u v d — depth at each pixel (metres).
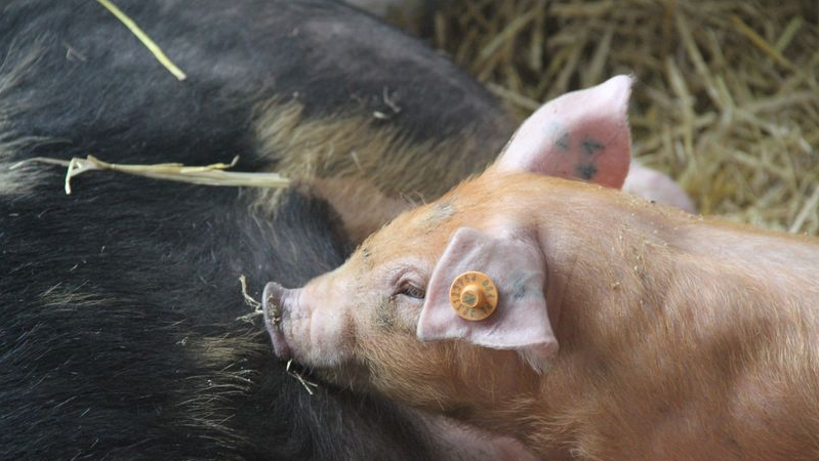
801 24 17.02
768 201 15.46
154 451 8.43
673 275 8.50
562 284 8.47
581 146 9.21
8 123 10.02
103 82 10.43
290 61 10.96
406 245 8.64
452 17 17.38
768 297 8.44
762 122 16.20
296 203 10.20
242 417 8.73
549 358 8.59
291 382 9.02
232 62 10.80
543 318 7.57
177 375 8.77
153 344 8.85
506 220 8.44
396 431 9.33
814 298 8.41
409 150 11.07
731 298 8.44
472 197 8.80
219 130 10.47
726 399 8.47
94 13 10.77
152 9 10.92
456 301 7.66
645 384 8.52
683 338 8.44
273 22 11.14
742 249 8.67
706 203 15.46
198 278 9.37
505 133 11.59
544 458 9.28
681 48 16.88
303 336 8.95
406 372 8.84
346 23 11.48
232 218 9.88
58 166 9.80
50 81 10.38
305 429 8.91
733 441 8.53
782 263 8.58
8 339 8.62
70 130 10.10
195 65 10.69
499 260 7.74
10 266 8.97
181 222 9.70
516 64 17.19
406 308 8.59
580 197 8.72
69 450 8.30
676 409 8.55
